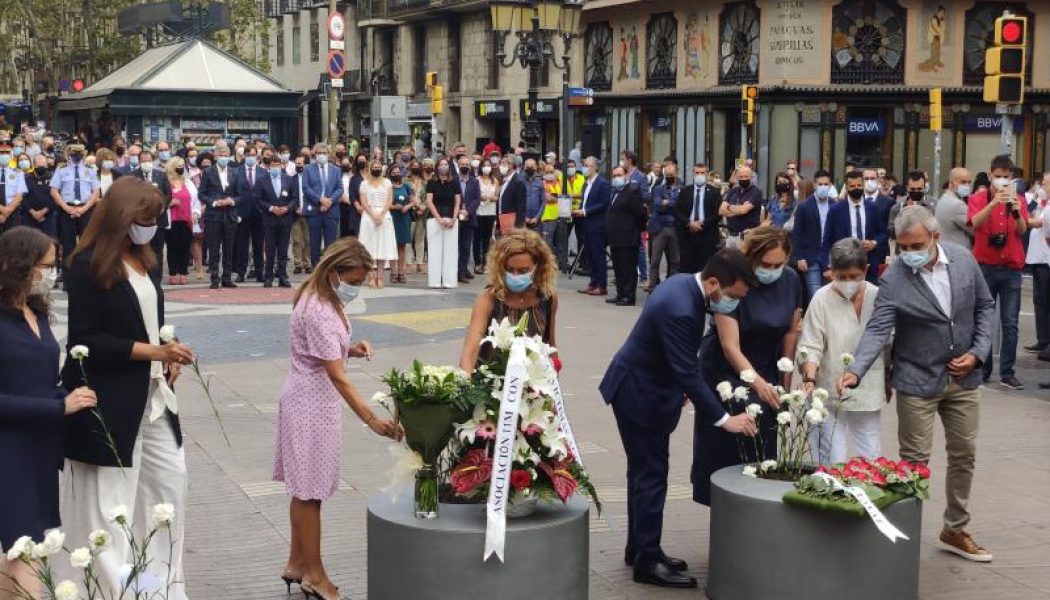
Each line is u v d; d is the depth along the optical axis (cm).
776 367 697
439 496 570
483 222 2258
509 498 536
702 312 646
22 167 2166
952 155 3672
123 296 556
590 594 647
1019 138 3772
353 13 5741
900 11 3578
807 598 588
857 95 3550
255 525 759
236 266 2069
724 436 681
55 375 541
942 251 701
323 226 2073
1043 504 823
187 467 892
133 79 3188
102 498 559
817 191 1354
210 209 1947
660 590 654
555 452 537
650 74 4025
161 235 1959
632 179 1966
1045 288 1405
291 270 2300
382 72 5512
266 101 3206
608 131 4191
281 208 1962
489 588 521
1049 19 3750
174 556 588
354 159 2170
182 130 3142
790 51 3512
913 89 3578
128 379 560
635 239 1825
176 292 1917
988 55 1445
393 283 2102
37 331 541
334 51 2850
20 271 528
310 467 618
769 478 634
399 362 1312
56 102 4312
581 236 2309
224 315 1652
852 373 679
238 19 5388
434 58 5122
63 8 5391
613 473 895
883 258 1366
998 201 1219
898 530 593
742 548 601
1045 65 3772
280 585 655
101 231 556
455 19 4981
